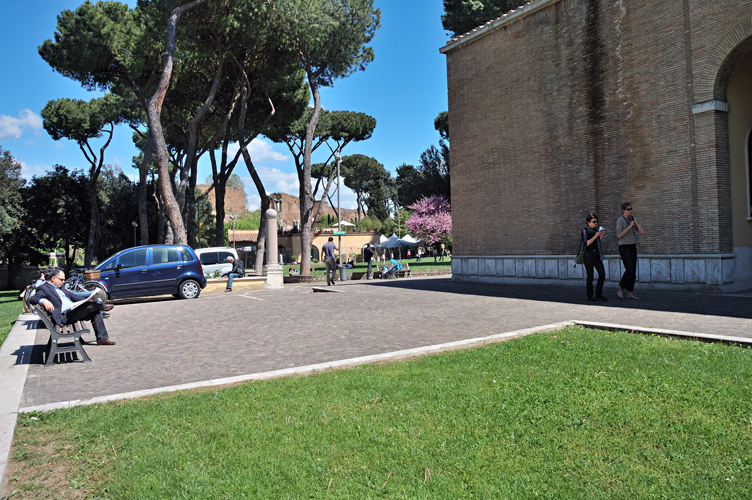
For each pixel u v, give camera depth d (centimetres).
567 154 1361
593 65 1290
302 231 2542
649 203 1166
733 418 320
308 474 274
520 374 442
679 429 310
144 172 2838
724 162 1055
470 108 1670
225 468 283
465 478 262
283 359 572
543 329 664
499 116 1565
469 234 1686
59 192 3781
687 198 1091
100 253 4191
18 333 853
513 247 1526
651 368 439
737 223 1075
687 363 450
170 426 350
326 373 486
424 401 380
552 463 276
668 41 1125
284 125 2872
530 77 1462
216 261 2034
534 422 332
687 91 1091
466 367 476
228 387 454
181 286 1462
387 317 866
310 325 817
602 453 286
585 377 420
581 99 1322
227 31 1967
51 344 596
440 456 289
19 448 326
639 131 1186
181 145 3134
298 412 369
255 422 352
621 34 1223
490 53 1591
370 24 2398
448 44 1723
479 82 1634
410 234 5175
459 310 917
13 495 266
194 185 3084
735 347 505
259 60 2375
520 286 1398
